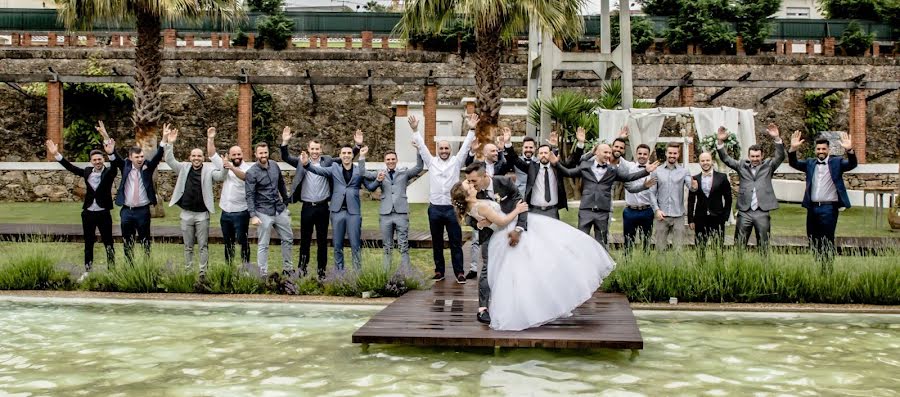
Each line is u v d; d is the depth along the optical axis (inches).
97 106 1041.5
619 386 215.9
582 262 267.1
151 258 391.9
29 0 1542.8
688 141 675.4
